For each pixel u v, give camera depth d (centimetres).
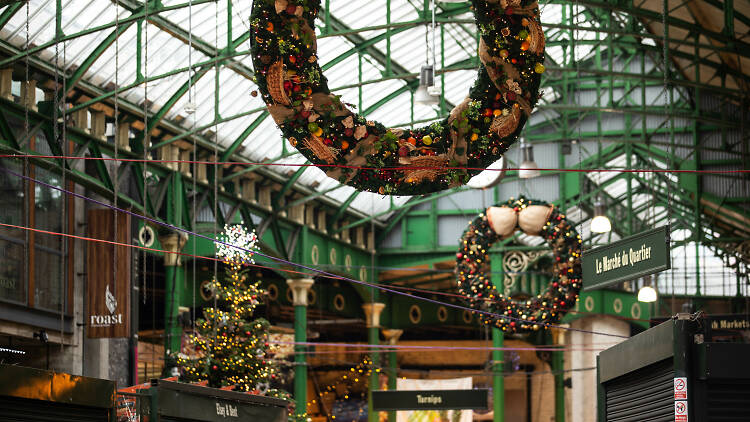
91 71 2092
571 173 3241
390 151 709
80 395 876
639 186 3531
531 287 3366
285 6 675
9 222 1969
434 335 4547
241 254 2186
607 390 883
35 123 2008
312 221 3059
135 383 2434
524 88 709
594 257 963
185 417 1184
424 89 2030
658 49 2484
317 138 700
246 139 2623
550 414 4366
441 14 2208
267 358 2366
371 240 3394
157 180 2375
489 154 722
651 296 2289
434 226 3366
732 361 702
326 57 2439
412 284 3759
